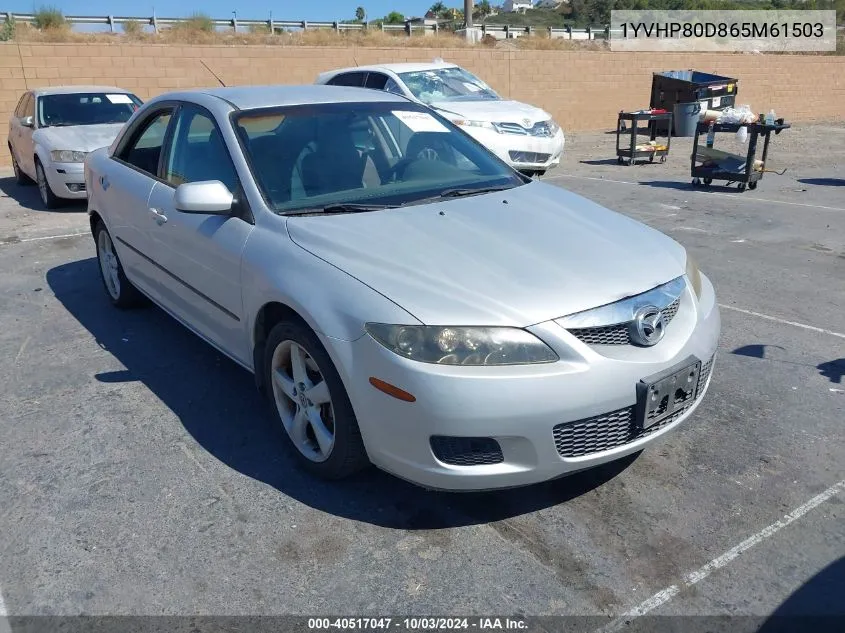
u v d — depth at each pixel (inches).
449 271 115.5
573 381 106.0
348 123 162.1
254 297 132.6
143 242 181.0
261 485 129.0
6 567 109.3
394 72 440.1
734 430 144.7
